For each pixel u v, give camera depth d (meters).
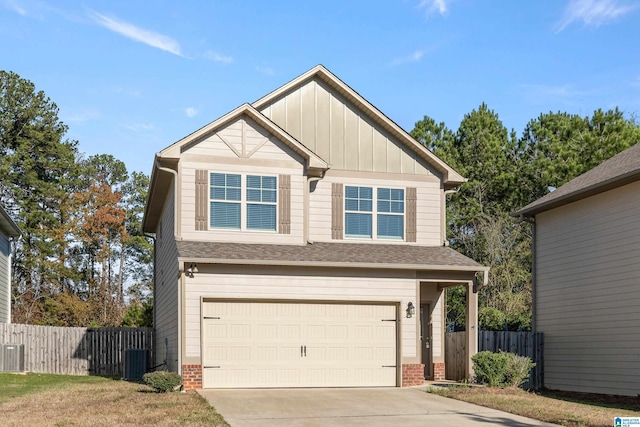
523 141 44.16
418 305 19.14
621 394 19.23
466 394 16.41
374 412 13.80
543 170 38.81
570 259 22.02
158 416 12.79
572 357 21.56
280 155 19.67
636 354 18.75
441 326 21.02
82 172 52.12
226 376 17.61
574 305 21.64
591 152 35.16
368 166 21.03
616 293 19.70
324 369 18.34
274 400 15.30
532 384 22.61
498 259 35.19
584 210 21.44
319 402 15.09
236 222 19.11
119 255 56.22
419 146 21.27
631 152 22.47
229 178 19.19
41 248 46.47
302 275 18.38
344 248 19.75
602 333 20.22
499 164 42.28
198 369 17.31
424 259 19.44
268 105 20.67
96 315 46.69
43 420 12.48
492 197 41.97
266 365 17.94
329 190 20.58
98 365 26.36
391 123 21.14
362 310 18.83
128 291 56.31
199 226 18.81
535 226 24.17
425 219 21.27
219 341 17.64
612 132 35.50
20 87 49.03
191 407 13.95
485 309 29.75
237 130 19.42
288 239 19.44
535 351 22.81
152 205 23.81
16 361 24.55
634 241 19.08
